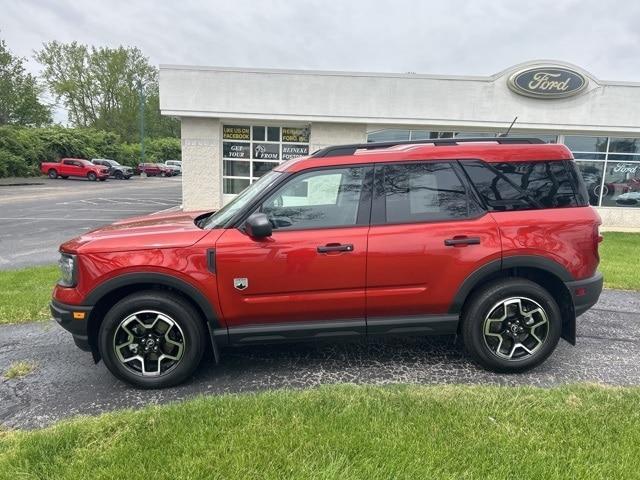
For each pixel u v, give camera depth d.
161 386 3.43
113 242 3.32
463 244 3.45
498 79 14.23
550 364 3.84
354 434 2.59
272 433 2.60
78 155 45.16
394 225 3.46
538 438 2.57
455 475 2.26
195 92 14.05
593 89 14.31
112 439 2.58
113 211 17.03
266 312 3.42
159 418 2.78
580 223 3.55
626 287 6.41
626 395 3.09
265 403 2.95
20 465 2.38
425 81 14.22
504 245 3.47
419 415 2.80
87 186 32.16
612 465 2.35
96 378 3.66
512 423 2.73
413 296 3.49
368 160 3.54
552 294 3.78
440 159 3.56
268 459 2.38
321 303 3.43
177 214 4.51
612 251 9.55
